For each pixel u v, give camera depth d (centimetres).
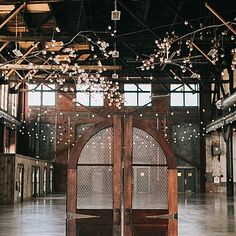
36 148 3291
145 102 3359
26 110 3269
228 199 2434
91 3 1767
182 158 3344
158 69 2670
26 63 2386
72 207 513
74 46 2162
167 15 1911
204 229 1095
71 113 3331
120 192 511
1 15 1761
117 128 518
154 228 511
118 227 507
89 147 521
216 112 2984
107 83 2598
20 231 1048
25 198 2355
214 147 3262
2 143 2709
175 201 513
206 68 2681
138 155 519
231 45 2244
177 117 3356
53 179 3281
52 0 1435
